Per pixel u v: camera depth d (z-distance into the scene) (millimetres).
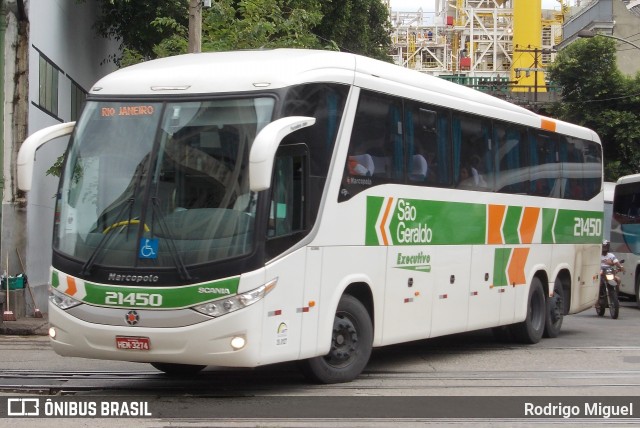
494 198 13523
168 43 19812
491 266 13438
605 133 40938
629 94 41375
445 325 12164
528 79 66750
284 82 9078
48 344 13992
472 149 12938
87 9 22750
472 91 13336
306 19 21828
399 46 89750
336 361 10141
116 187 8969
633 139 40812
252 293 8555
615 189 27578
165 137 9016
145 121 9156
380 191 10602
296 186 9227
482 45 88875
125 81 9508
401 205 11055
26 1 17547
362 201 10266
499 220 13703
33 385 9750
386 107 10828
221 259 8523
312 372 9883
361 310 10305
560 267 16000
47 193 19234
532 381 10625
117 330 8664
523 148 14641
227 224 8625
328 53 10133
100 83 9641
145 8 22531
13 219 17391
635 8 58844
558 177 15977
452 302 12328
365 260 10328
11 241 17375
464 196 12609
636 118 41000
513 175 14219
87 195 9086
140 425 7781
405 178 11141
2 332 15422
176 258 8570
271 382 10273
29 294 17234
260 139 8273
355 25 34281
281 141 9031
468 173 12773
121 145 9117
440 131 12070
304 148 9305
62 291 8961
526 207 14633
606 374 11281
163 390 9641
